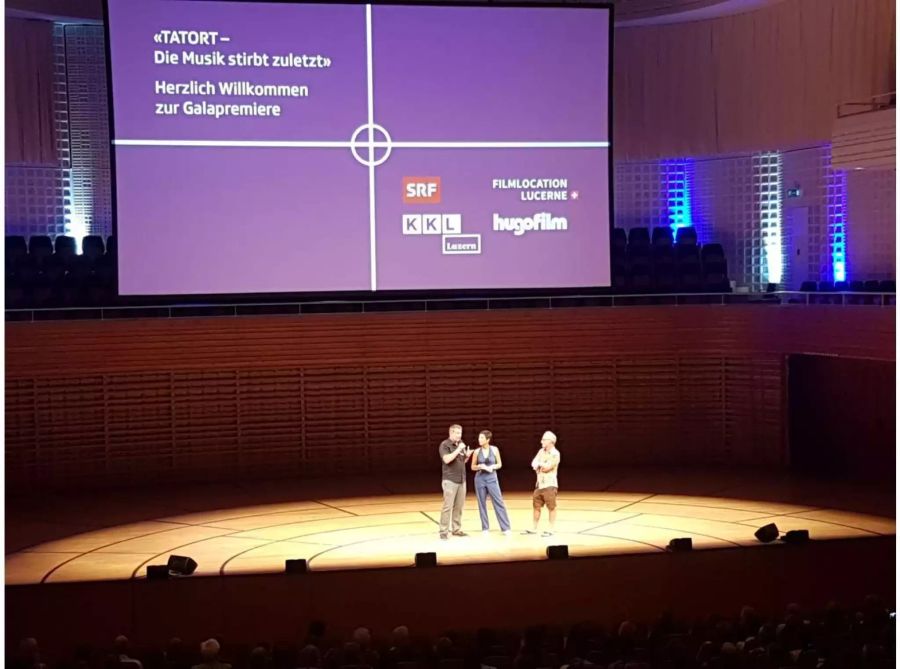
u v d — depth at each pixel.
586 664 8.64
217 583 12.55
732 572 13.40
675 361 20.22
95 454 18.77
